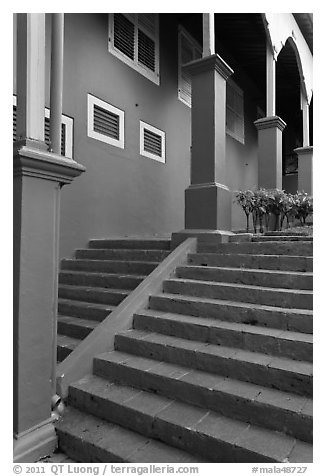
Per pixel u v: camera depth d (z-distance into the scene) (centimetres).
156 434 257
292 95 1331
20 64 267
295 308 338
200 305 371
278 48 774
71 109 603
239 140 1220
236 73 1175
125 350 355
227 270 414
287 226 732
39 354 266
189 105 944
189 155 944
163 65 848
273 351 296
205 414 261
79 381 320
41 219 268
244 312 342
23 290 256
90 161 639
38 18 270
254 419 247
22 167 253
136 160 753
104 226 670
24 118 264
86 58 635
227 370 290
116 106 700
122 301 413
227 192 540
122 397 289
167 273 451
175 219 882
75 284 534
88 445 254
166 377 290
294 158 1527
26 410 256
